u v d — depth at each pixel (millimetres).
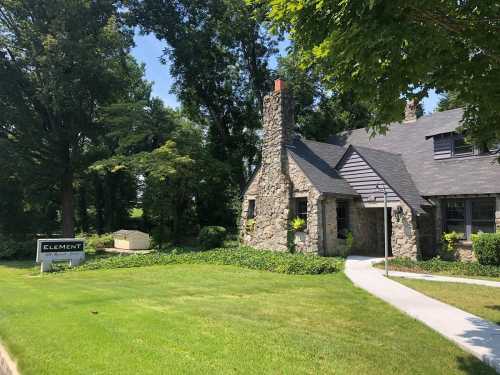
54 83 23750
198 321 7520
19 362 5711
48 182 27391
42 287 11602
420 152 20766
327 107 33219
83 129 27078
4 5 24703
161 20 30406
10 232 28938
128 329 6934
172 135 27359
